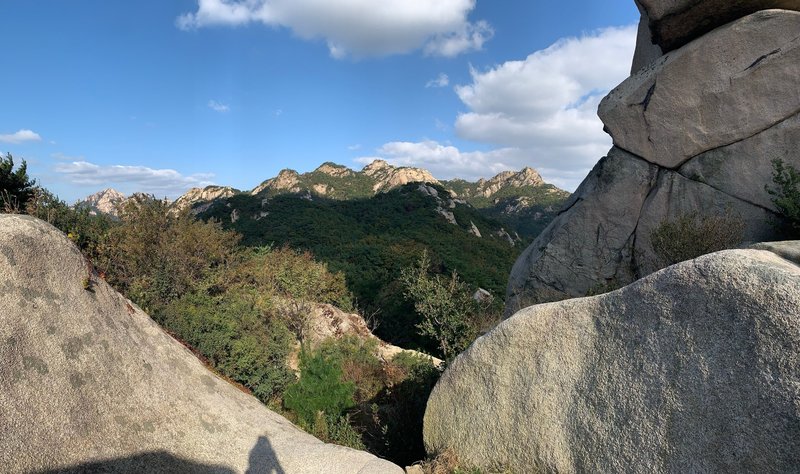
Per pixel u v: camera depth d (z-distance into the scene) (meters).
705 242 6.77
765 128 7.15
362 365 10.48
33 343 3.32
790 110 6.90
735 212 7.41
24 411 3.05
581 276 9.20
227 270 13.77
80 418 3.40
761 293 2.83
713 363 2.98
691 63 7.77
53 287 3.68
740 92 7.30
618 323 3.69
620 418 3.45
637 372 3.43
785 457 2.54
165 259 11.97
